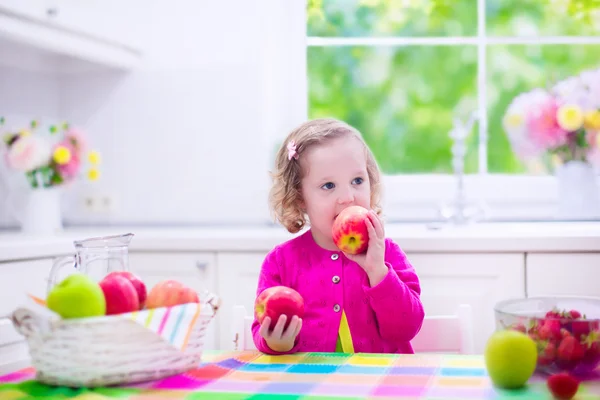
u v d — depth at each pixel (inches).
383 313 48.9
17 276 73.1
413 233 80.7
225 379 36.1
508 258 77.2
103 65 103.8
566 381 30.9
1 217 102.7
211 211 102.6
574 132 92.8
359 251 48.6
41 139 91.7
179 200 103.5
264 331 42.3
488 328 77.5
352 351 53.6
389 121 107.7
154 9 103.3
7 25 79.2
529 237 76.4
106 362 34.6
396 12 107.0
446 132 106.9
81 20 89.7
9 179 102.3
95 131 106.0
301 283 56.7
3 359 70.7
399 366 38.4
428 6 106.6
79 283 35.0
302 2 106.0
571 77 99.9
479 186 103.4
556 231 78.9
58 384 35.3
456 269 77.9
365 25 107.7
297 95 106.6
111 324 34.4
